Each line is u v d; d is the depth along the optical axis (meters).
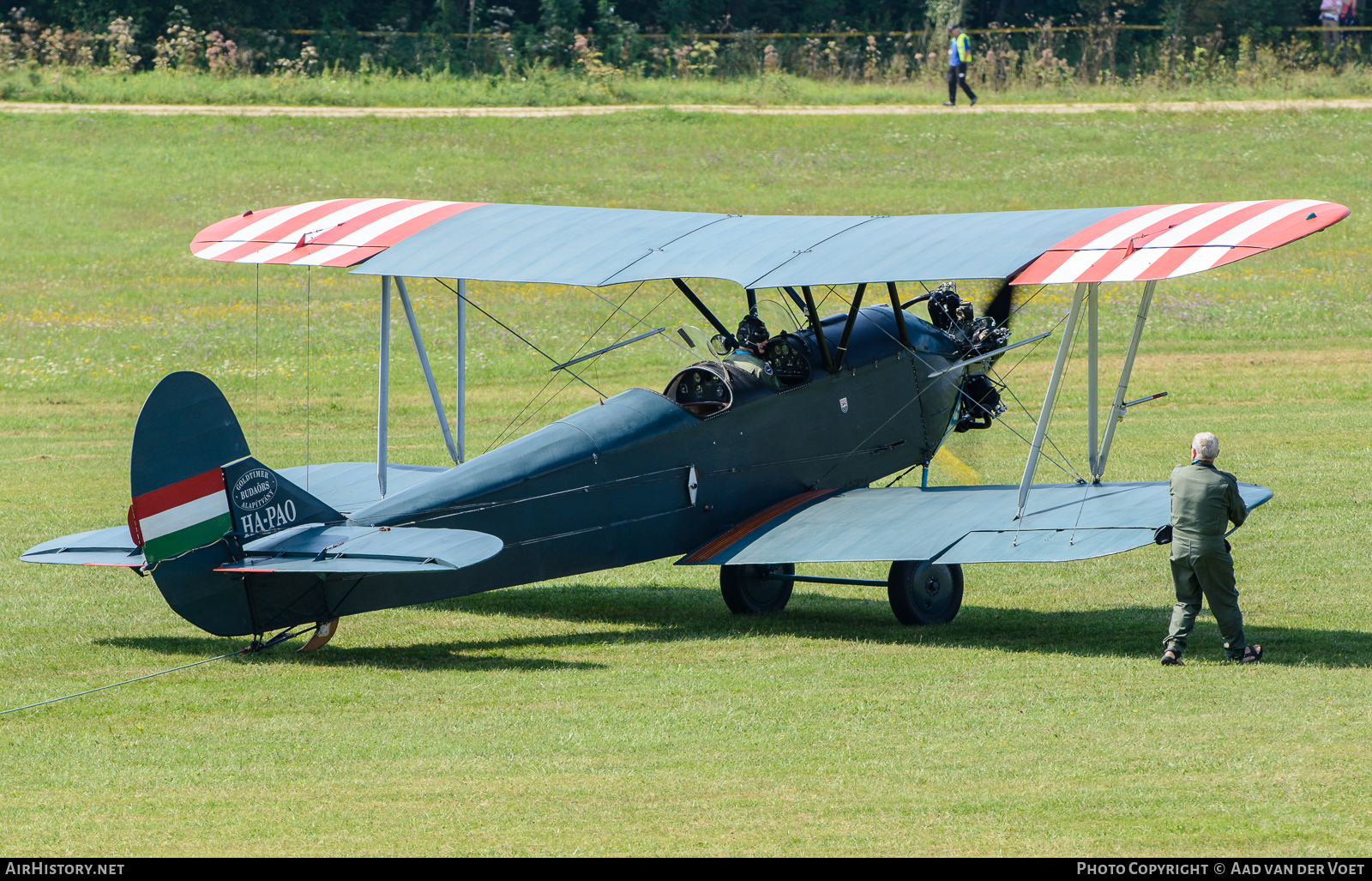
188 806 22.38
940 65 170.75
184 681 30.30
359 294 103.62
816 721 26.94
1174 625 31.44
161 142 139.25
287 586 32.06
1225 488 30.88
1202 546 30.83
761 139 141.75
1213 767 23.67
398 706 28.27
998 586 41.44
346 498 40.44
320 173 131.00
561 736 26.03
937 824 21.27
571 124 147.00
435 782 23.44
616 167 133.12
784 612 39.28
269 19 192.50
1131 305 99.06
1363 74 163.88
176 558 30.50
